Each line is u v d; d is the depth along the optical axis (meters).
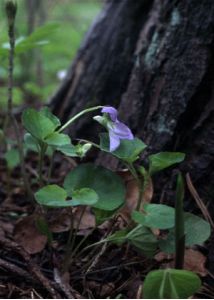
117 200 0.33
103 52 0.54
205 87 0.39
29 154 0.59
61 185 0.49
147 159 0.41
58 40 1.26
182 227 0.30
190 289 0.29
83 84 0.55
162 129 0.41
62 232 0.40
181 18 0.41
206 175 0.38
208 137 0.38
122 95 0.48
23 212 0.45
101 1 1.71
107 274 0.36
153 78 0.43
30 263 0.34
